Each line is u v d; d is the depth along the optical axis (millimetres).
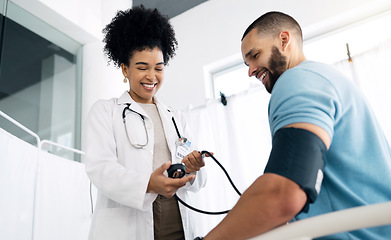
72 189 2104
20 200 1623
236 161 2449
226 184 2455
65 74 2924
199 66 3049
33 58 2693
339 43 2688
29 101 2580
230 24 2998
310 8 2639
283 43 841
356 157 627
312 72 667
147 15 1410
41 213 1790
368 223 389
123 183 1050
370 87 2178
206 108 2752
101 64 2945
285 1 2762
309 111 560
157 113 1403
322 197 624
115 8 3113
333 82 659
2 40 2461
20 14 2600
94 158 1137
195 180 1314
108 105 1321
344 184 618
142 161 1220
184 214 1214
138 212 1174
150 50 1313
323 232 409
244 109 2586
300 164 502
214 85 3098
